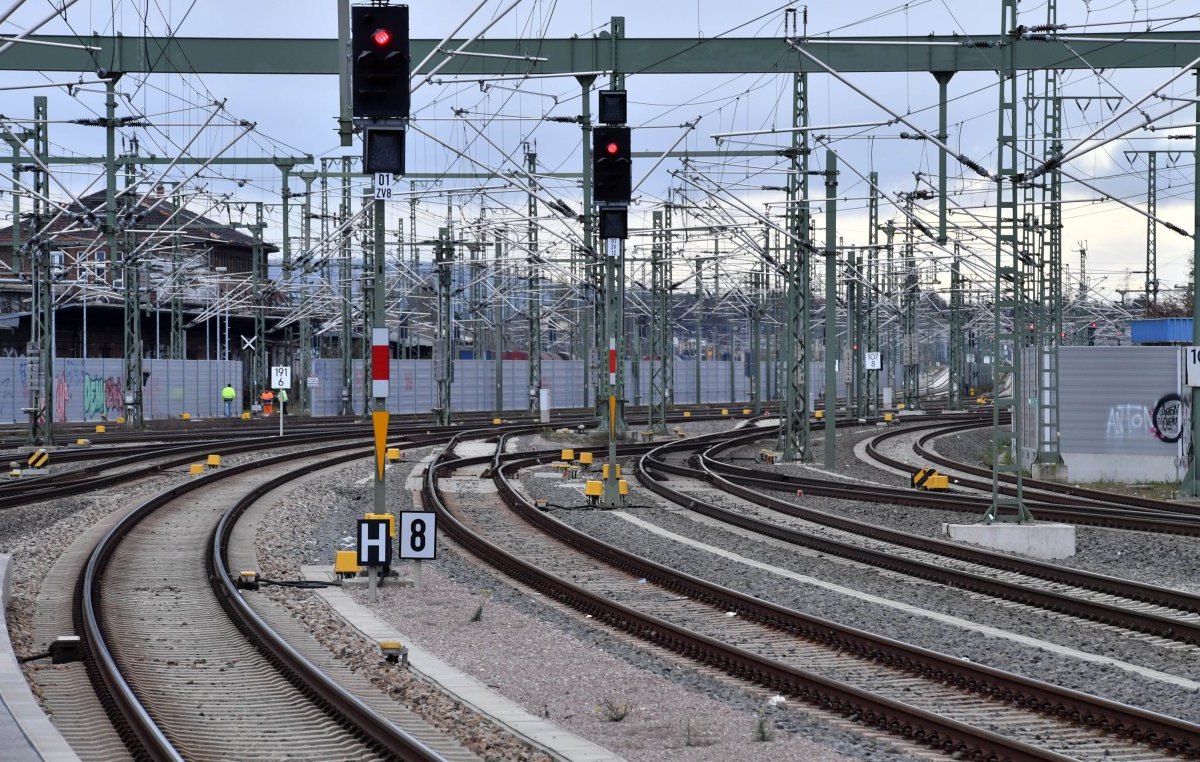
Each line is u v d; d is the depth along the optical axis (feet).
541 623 134.72
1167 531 207.31
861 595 153.48
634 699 100.53
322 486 294.46
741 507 256.52
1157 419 321.52
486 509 252.42
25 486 271.90
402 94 150.71
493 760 81.71
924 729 88.48
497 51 347.97
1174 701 99.25
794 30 288.92
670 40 346.54
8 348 632.38
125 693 90.48
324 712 94.27
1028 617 139.23
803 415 389.39
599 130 219.41
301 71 338.13
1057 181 376.48
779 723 92.89
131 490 280.10
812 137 339.16
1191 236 268.62
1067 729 90.79
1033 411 338.13
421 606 143.13
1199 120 265.54
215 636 124.36
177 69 335.26
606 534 211.82
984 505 236.43
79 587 146.72
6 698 88.79
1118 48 326.65
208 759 81.46
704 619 137.59
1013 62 229.45
